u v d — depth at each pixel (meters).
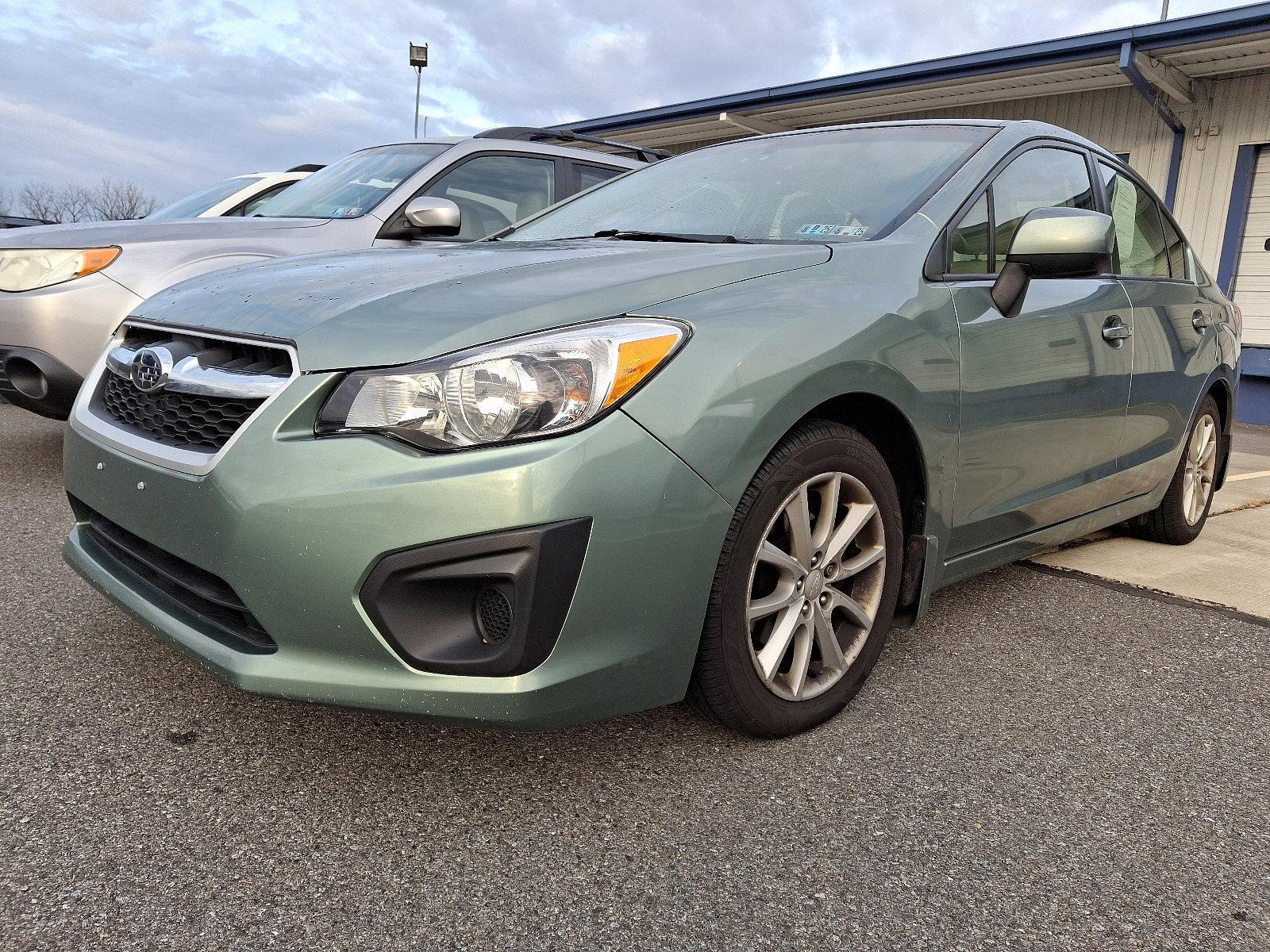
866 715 2.20
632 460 1.62
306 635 1.62
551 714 1.62
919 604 2.27
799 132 3.02
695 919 1.47
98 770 1.81
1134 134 11.87
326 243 4.42
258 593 1.63
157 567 1.87
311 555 1.59
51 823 1.63
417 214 3.46
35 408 4.07
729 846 1.66
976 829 1.75
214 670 1.70
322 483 1.59
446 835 1.66
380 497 1.56
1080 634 2.81
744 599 1.85
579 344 1.63
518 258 2.10
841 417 2.12
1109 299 2.92
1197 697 2.38
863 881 1.58
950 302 2.24
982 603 3.07
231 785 1.78
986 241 2.48
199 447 1.78
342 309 1.78
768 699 1.96
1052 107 12.48
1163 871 1.64
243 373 1.75
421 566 1.56
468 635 1.62
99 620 2.53
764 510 1.84
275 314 1.84
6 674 2.19
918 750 2.04
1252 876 1.64
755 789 1.85
